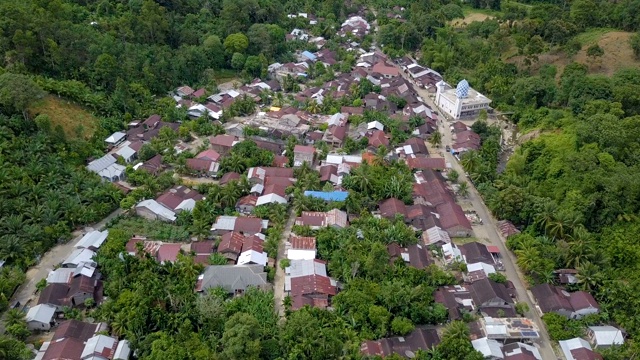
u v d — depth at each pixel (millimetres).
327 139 170000
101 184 137500
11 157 130875
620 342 100750
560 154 149250
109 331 96750
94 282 107938
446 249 121938
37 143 137000
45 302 101062
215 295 102625
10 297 104562
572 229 124375
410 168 156375
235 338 87625
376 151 165250
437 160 158875
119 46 185875
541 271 115688
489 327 100375
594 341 101562
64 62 170000
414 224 133875
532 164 155375
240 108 186375
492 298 107375
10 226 114500
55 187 129500
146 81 186125
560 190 138750
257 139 166625
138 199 133500
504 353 97375
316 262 113938
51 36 166875
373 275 110625
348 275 111188
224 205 134125
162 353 86125
